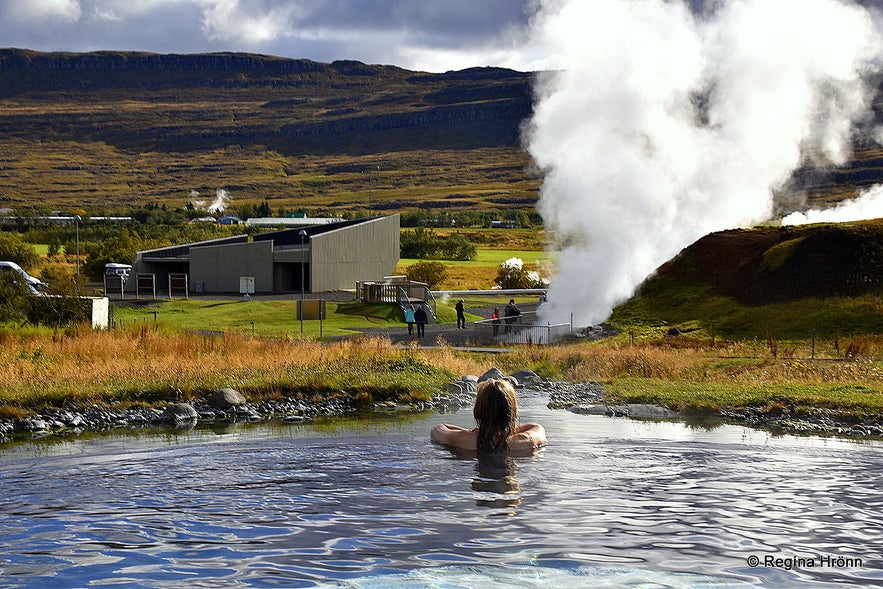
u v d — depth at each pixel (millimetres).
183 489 10672
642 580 7238
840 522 9102
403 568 7547
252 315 61812
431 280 91812
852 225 54156
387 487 10695
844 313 46156
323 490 10539
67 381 24266
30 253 100688
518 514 9344
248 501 10000
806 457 13062
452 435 14086
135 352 30031
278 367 28000
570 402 24250
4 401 21844
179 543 8336
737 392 24312
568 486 10758
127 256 96062
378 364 28859
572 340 48906
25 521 9164
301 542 8328
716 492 10469
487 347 44656
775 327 46375
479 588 7035
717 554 7973
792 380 27453
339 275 83000
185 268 87438
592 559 7801
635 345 42781
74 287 41000
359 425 20344
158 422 20984
